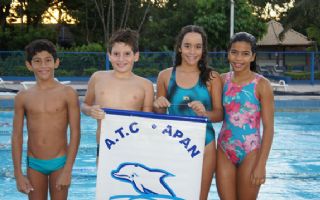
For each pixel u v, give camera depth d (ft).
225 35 86.99
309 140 33.50
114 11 102.32
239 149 14.02
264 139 13.66
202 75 13.78
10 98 46.26
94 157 27.43
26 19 106.83
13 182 22.34
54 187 13.87
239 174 14.15
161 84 14.29
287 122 40.70
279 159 27.68
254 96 13.83
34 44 13.47
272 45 105.19
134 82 13.43
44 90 13.73
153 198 12.67
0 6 100.37
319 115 44.21
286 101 46.34
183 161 12.54
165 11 104.94
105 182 12.69
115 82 13.39
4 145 30.89
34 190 13.84
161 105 13.16
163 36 101.91
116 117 12.51
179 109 13.83
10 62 72.79
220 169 14.29
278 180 23.03
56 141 13.67
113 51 13.14
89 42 102.01
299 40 104.68
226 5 85.71
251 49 13.66
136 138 12.56
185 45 13.46
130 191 12.68
